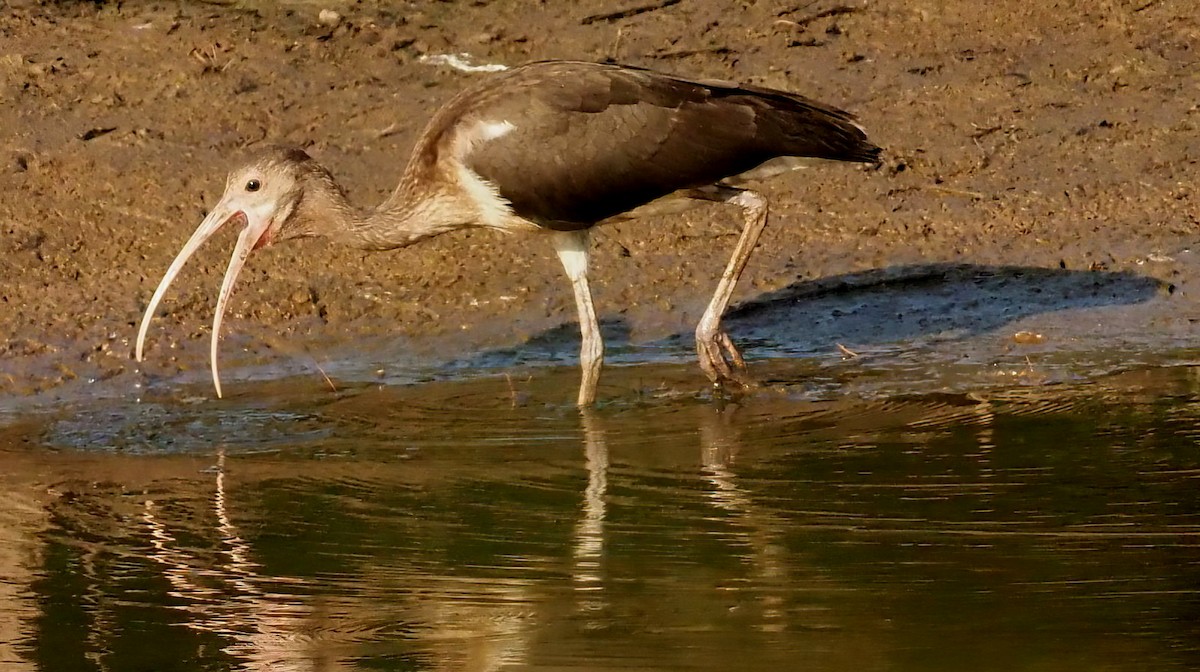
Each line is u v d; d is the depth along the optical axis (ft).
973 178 57.06
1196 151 57.82
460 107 43.50
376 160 56.39
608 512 34.86
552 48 62.39
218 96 59.31
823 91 60.95
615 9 64.54
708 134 43.04
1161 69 62.23
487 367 46.60
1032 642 28.35
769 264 52.42
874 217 54.85
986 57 63.10
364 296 50.31
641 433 40.34
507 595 30.91
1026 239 53.62
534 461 38.42
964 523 33.65
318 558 32.91
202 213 53.47
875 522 33.81
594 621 29.71
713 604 30.25
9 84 59.21
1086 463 37.06
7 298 49.29
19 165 55.26
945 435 39.42
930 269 52.08
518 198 42.96
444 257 52.34
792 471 37.14
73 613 30.83
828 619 29.48
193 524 35.01
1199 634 28.50
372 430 41.29
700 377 45.19
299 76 60.49
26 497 36.99
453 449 39.58
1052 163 57.72
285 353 47.39
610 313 49.98
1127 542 32.50
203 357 46.96
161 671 28.22
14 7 63.77
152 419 42.57
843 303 50.37
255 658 28.81
